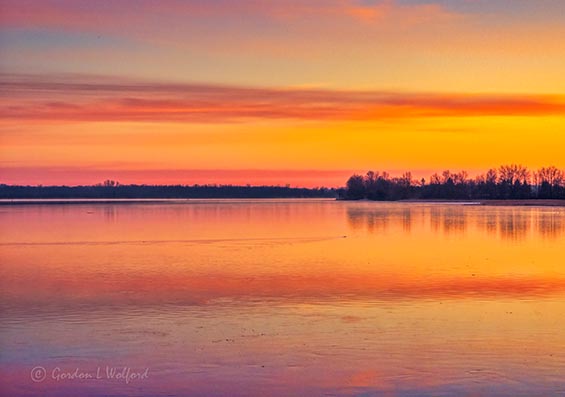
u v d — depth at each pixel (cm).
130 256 4175
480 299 2552
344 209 13750
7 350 1855
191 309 2381
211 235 6028
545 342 1905
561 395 1498
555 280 3027
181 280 3084
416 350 1828
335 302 2498
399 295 2642
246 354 1803
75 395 1534
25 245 5006
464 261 3822
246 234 6147
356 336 1977
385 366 1698
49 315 2289
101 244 5075
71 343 1922
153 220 8844
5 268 3575
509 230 6594
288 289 2802
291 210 13100
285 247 4781
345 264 3691
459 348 1845
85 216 10069
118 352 1833
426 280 3041
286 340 1938
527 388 1541
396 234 6109
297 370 1675
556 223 7819
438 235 5956
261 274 3278
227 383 1591
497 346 1864
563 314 2269
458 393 1517
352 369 1678
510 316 2239
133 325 2134
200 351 1833
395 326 2097
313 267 3550
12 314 2306
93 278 3169
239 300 2548
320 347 1862
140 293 2722
